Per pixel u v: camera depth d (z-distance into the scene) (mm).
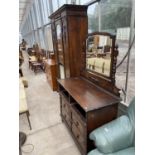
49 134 2207
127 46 1733
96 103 1490
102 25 2156
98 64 1883
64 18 2314
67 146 1965
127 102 1860
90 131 1527
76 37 2379
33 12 8070
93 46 1950
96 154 1257
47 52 5410
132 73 1732
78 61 2498
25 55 10703
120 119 1424
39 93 3781
